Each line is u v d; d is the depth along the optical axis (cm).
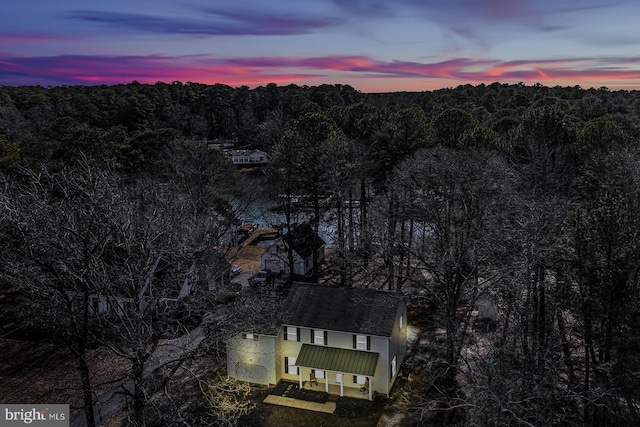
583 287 2138
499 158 3834
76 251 2009
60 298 2253
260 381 2905
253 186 6016
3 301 3731
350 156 4612
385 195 4147
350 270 4288
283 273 4619
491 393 1834
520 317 2488
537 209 2489
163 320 2411
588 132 4262
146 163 5419
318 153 4466
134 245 2280
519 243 2714
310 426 2536
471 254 2708
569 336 2736
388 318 2816
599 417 2144
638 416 2122
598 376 2144
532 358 2181
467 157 3412
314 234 4462
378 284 4294
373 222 3969
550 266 2459
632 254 2022
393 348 2833
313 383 2891
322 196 4769
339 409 2681
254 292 3506
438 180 3244
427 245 3216
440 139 5544
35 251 2030
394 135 4809
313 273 4488
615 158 3572
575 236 2155
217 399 2438
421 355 3170
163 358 3000
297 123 5662
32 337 3288
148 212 2708
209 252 3281
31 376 2861
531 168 3634
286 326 2914
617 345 2073
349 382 2873
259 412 2662
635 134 7156
